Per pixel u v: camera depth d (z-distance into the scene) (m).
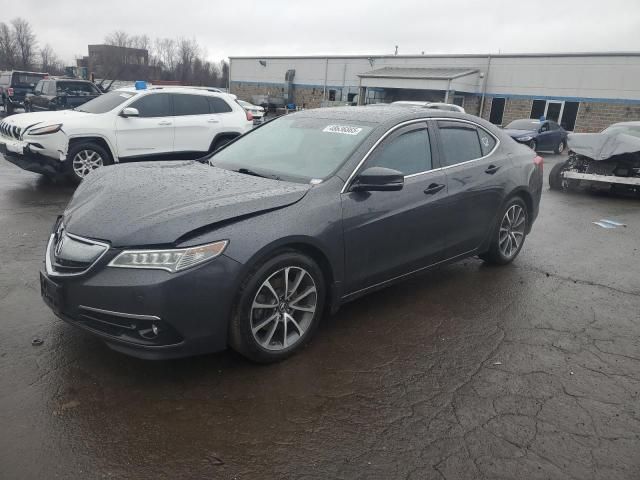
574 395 3.21
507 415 2.98
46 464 2.44
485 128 5.18
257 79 47.38
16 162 8.74
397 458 2.59
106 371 3.21
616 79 28.16
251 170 4.08
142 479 2.39
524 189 5.38
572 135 11.34
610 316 4.46
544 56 30.23
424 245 4.33
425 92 35.25
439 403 3.07
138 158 9.37
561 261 5.98
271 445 2.64
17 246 5.46
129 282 2.85
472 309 4.46
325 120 4.48
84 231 3.09
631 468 2.58
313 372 3.34
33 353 3.36
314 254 3.53
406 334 3.93
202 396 3.02
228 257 3.01
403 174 3.92
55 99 18.83
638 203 10.35
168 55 77.94
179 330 2.94
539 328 4.15
